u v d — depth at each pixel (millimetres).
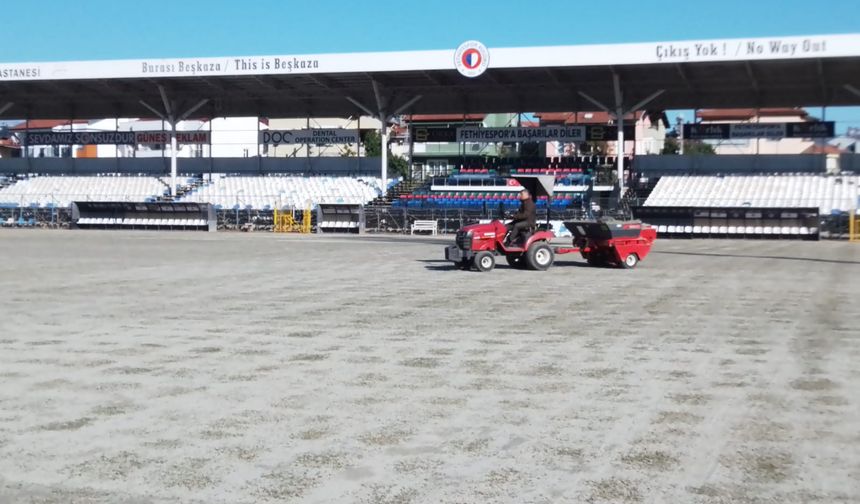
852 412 7516
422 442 6688
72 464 6188
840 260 24922
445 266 22578
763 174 44719
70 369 9305
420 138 49219
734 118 63438
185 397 8078
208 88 47344
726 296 15812
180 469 6074
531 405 7781
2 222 50438
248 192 49844
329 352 10273
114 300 15188
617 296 15812
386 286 17562
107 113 54219
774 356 10008
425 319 12914
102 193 51688
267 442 6688
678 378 8859
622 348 10516
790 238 38594
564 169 48250
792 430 6977
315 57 41375
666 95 46312
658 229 40469
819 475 5930
